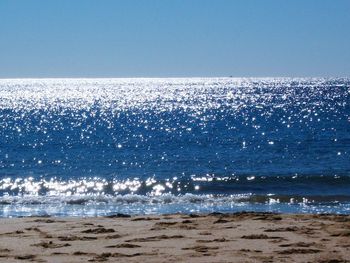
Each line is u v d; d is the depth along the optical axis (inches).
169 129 2819.9
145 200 958.4
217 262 389.7
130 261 393.1
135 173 1379.2
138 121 3410.4
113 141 2257.6
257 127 2886.3
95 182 1239.5
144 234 510.9
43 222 604.7
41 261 395.9
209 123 3184.1
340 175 1253.7
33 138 2421.3
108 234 511.8
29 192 1125.7
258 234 502.0
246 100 5954.7
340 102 5275.6
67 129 2886.3
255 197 983.6
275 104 5098.4
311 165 1488.7
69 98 7170.3
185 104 5433.1
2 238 494.0
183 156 1734.7
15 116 3944.4
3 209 878.4
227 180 1221.7
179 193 1093.8
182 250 432.1
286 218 609.6
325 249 432.5
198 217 628.1
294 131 2632.9
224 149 1929.1
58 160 1664.6
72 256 412.2
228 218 613.9
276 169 1412.4
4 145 2128.4
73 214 821.2
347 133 2498.8
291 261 390.9
